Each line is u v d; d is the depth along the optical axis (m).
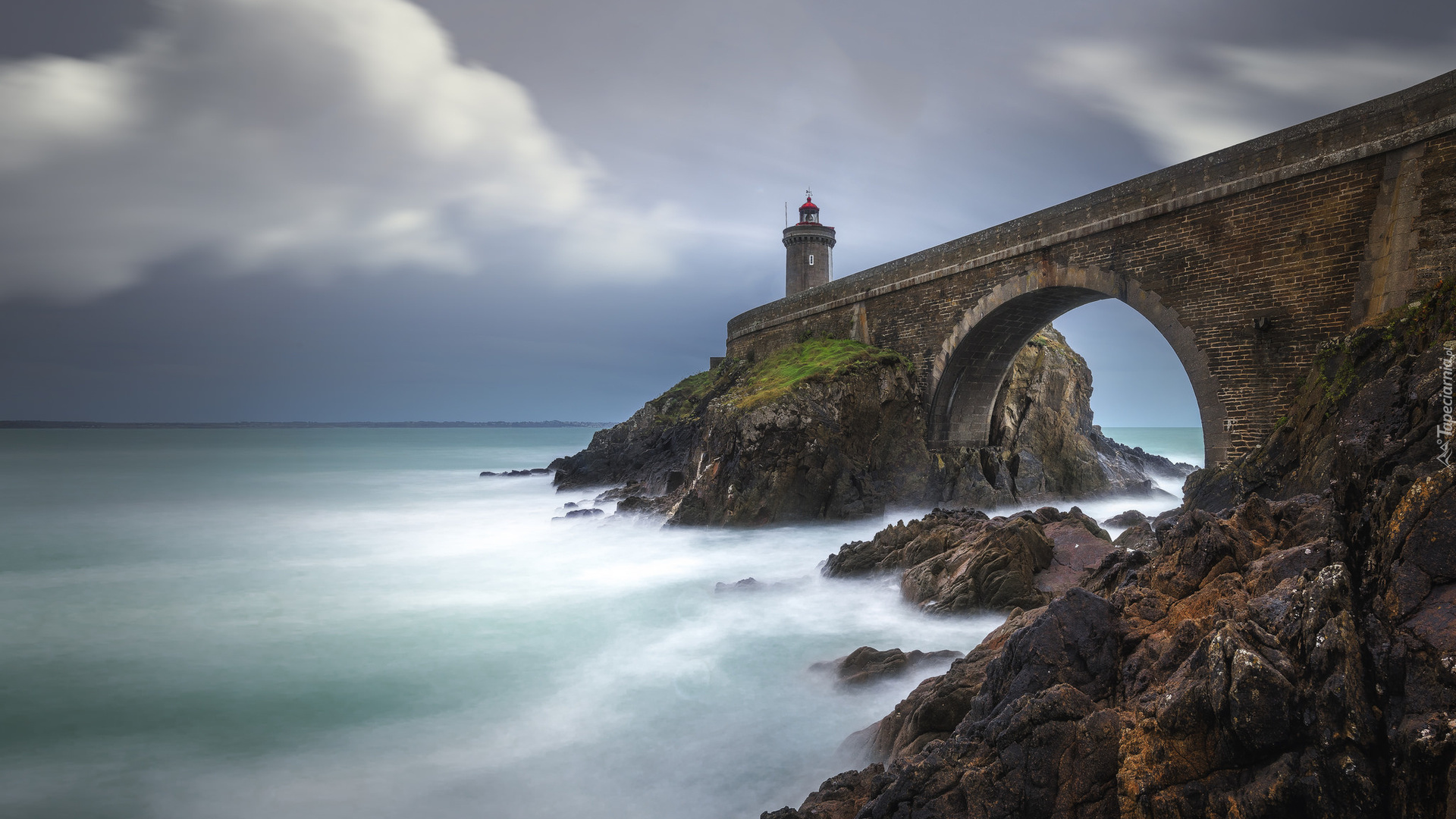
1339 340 16.77
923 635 14.18
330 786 10.10
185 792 10.05
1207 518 8.49
